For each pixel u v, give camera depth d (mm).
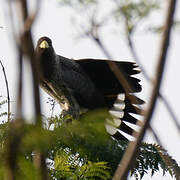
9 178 3566
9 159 3568
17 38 3250
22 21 3234
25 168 3834
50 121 4879
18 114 3316
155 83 3867
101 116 4375
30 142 3605
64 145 8133
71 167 8344
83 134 4352
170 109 5156
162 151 6613
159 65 3854
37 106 3318
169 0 3824
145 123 3910
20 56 3242
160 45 3855
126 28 5043
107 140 4402
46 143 3697
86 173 7766
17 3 3232
